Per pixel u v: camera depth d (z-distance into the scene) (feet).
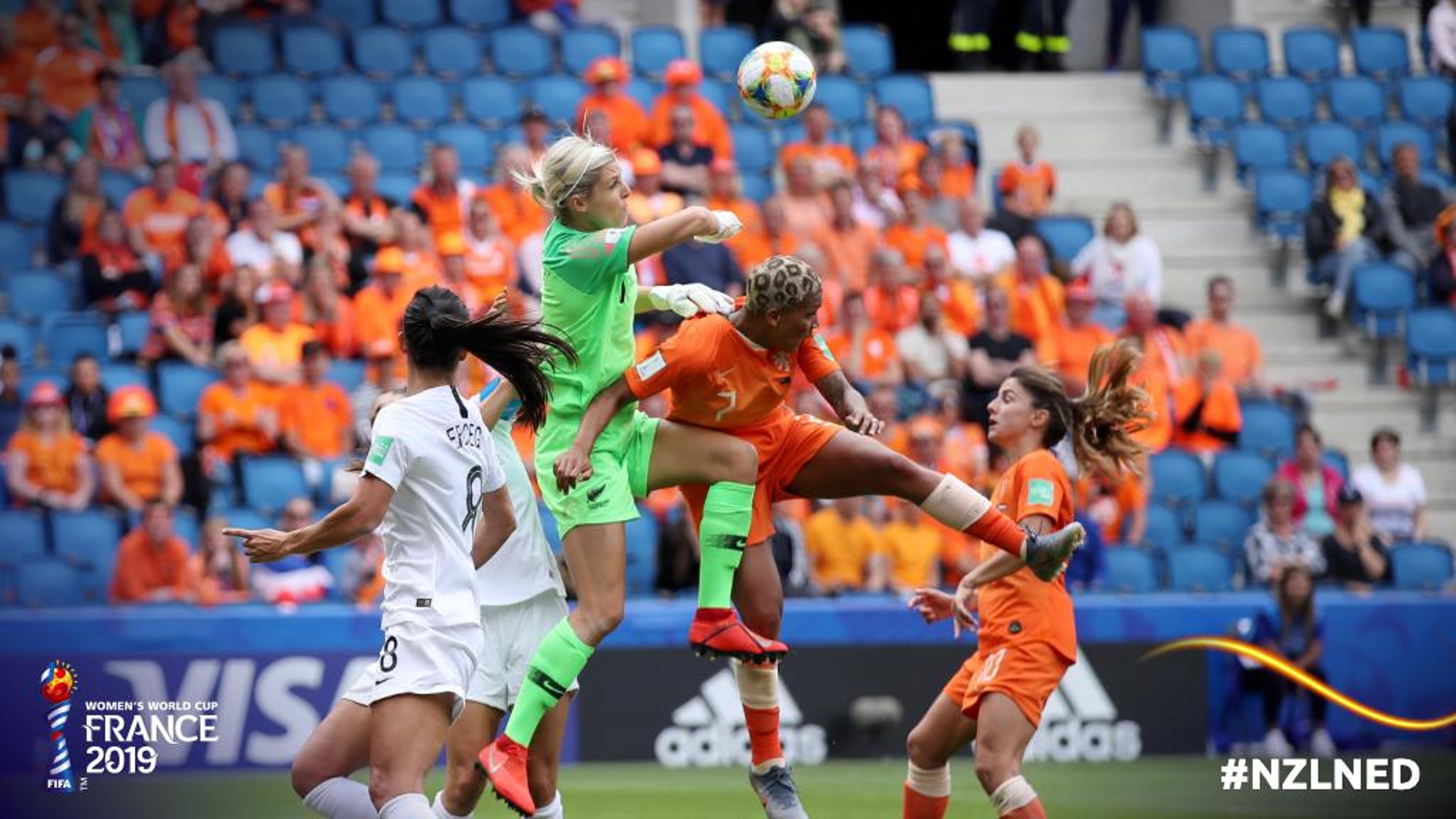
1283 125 225.15
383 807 69.97
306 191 179.42
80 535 146.72
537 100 206.28
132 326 170.19
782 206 178.81
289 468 152.46
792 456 80.64
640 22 229.25
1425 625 150.20
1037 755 143.13
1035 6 230.07
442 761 140.46
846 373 168.25
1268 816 112.27
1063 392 83.92
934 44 244.42
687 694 139.74
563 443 78.69
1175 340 181.16
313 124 200.64
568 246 77.10
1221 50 229.04
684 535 143.13
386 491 70.74
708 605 78.48
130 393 149.89
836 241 182.80
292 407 156.87
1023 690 79.30
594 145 77.87
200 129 189.88
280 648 133.39
